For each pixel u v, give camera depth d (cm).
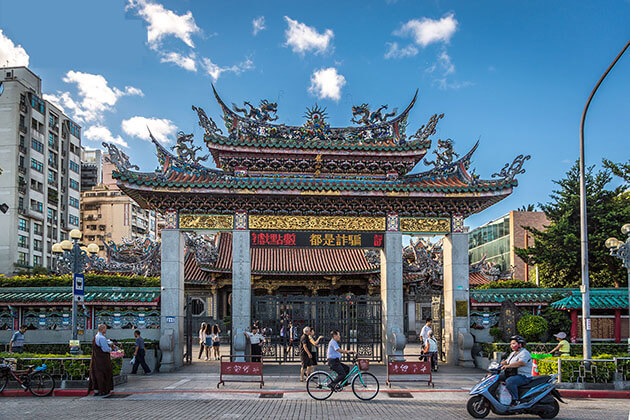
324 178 2719
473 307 2691
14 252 7675
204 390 1842
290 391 1823
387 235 2659
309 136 2739
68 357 1841
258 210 2627
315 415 1423
